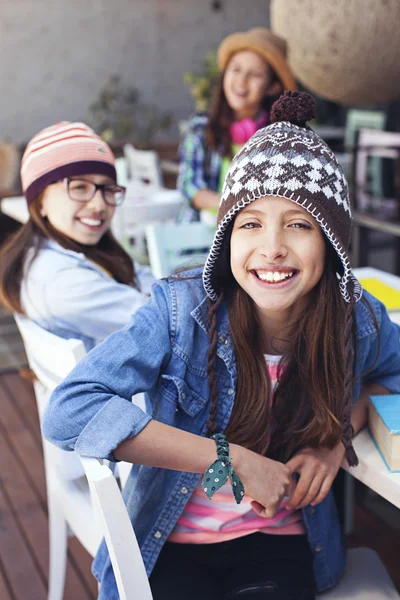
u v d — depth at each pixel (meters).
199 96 5.58
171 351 1.18
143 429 1.07
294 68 2.67
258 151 1.04
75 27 6.49
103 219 1.81
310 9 2.38
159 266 2.16
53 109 6.58
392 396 1.21
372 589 1.28
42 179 1.73
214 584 1.21
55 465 1.66
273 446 1.23
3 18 6.23
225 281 1.19
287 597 1.15
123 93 6.76
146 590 0.98
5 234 5.44
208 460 1.08
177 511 1.21
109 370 1.10
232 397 1.19
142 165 4.30
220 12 6.93
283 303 1.09
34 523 2.41
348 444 1.13
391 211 3.12
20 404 3.32
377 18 2.25
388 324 1.31
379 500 2.48
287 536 1.26
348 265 1.05
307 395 1.19
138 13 6.66
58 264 1.71
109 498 0.95
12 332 4.28
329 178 1.04
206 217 2.80
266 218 1.06
